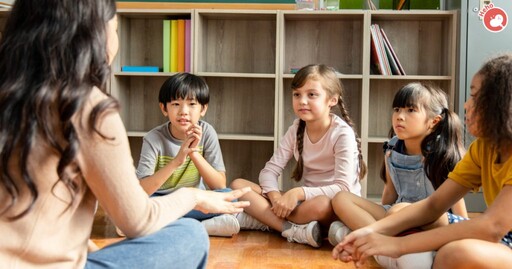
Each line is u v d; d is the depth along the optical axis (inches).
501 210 45.1
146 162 90.0
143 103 129.2
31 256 32.8
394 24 123.6
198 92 89.8
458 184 53.5
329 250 76.8
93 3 33.9
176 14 120.0
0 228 32.3
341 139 86.3
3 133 31.0
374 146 125.6
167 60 119.0
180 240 39.4
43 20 32.7
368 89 114.7
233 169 128.9
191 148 80.7
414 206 54.5
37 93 30.9
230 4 119.3
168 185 90.6
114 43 37.7
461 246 44.4
